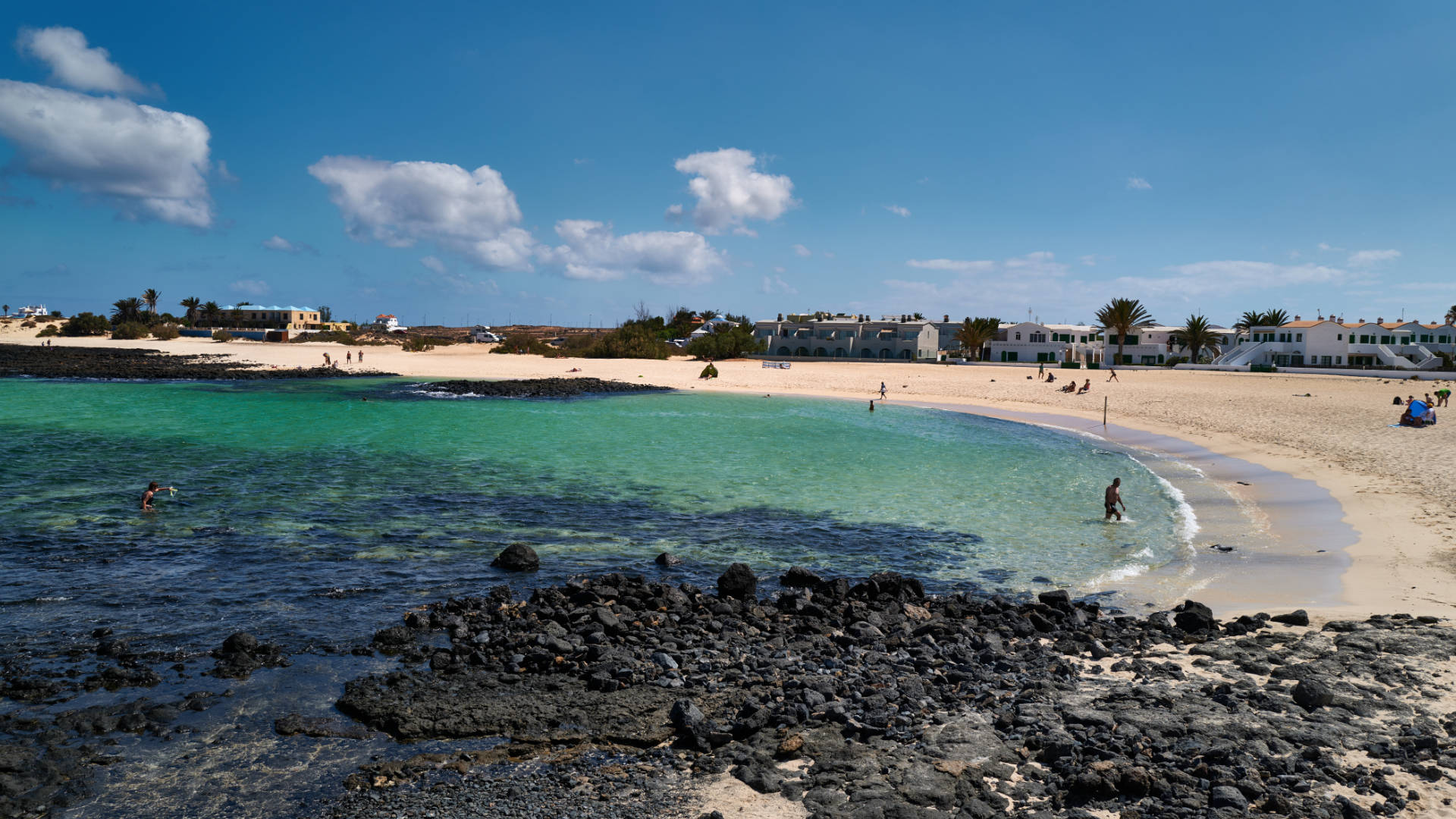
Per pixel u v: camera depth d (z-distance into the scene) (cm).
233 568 1780
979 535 2244
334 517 2306
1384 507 2319
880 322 13862
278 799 847
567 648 1265
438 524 2262
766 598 1642
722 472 3247
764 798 826
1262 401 6203
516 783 869
